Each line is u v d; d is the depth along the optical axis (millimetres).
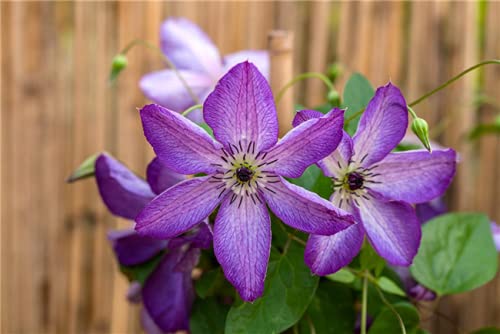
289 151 410
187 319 492
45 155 804
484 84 761
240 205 418
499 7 750
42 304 826
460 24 748
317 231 403
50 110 798
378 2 751
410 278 508
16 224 816
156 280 492
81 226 814
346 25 756
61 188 809
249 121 411
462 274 500
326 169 431
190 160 412
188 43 581
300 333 480
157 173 451
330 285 483
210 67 578
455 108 755
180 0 769
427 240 507
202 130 405
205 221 433
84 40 784
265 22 767
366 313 490
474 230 511
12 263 822
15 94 799
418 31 750
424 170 442
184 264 467
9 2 789
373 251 467
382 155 436
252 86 404
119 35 777
